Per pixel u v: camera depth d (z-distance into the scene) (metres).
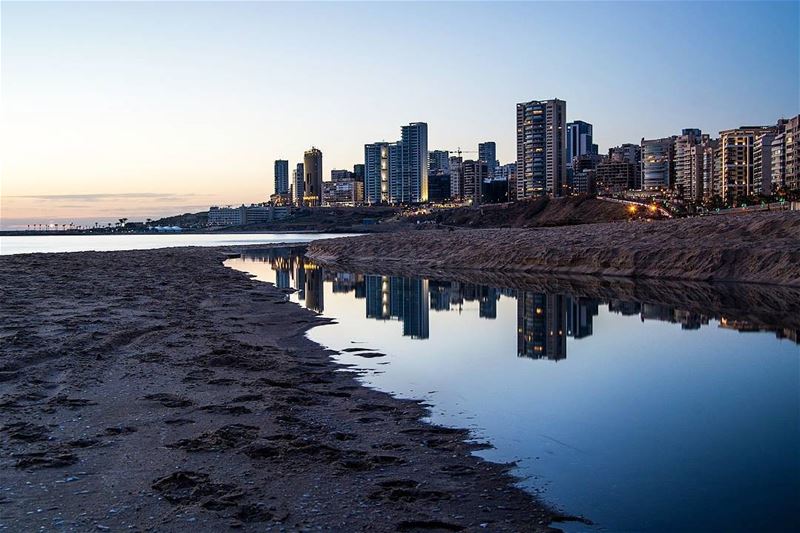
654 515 8.67
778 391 15.29
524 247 59.16
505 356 19.98
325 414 13.61
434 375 17.34
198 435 11.84
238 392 15.14
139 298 34.03
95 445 11.29
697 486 9.63
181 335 22.77
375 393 15.41
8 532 7.95
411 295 37.91
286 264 73.12
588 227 82.00
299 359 19.52
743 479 9.88
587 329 24.92
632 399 14.73
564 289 39.66
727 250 43.78
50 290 36.84
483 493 9.45
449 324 26.70
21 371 16.53
